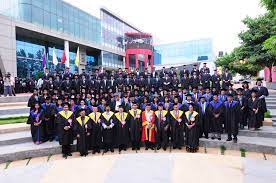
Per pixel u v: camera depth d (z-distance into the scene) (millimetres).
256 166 5836
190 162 6172
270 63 18000
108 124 8570
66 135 8039
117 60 42594
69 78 13445
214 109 8984
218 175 5297
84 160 6492
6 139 8375
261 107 9305
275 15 7695
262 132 9094
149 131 8820
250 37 17875
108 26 40250
